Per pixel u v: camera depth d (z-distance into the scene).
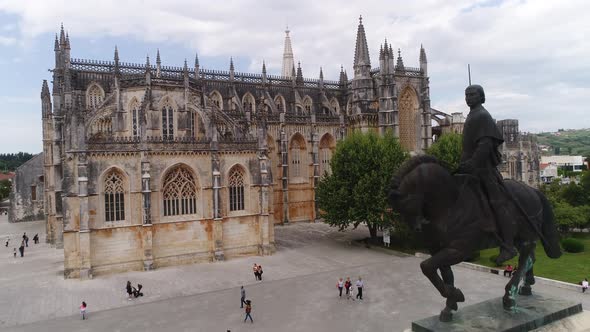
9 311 47.69
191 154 68.50
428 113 120.62
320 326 40.66
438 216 19.27
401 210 18.84
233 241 72.31
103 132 76.06
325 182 81.12
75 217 61.34
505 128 122.88
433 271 18.91
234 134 82.19
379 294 50.28
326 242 84.19
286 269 64.12
